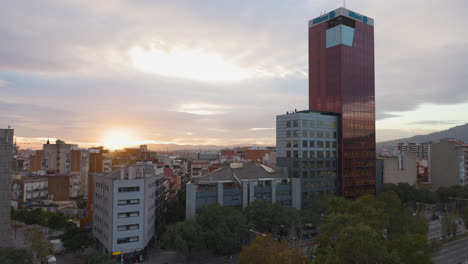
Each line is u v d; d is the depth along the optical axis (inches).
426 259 1855.3
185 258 3216.0
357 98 5132.9
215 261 3122.5
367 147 5167.3
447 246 3695.9
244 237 3159.5
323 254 2176.4
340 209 2797.7
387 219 2514.8
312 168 4532.5
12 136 2866.6
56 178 5270.7
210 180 3742.6
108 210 3201.3
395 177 6427.2
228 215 3221.0
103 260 2571.4
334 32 5152.6
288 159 4586.6
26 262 2330.2
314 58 5482.3
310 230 3858.3
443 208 5856.3
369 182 5123.0
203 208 3292.3
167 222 4151.1
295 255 1985.7
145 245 3267.7
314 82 5452.8
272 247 2048.5
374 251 1727.4
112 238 3073.3
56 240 3558.1
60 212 4261.8
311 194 4478.3
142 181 3265.3
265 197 4033.0
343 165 4817.9
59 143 6614.2
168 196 5270.7
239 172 4062.5
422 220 3228.3
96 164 6496.1
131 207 3186.5
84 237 3383.4
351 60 5132.9
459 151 6555.1
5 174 2812.5
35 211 4074.8
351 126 4995.1
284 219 3395.7
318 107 5344.5
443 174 6806.1
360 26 5310.0
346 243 1772.9
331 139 4832.7
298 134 4473.4
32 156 7322.8
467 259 3176.7
